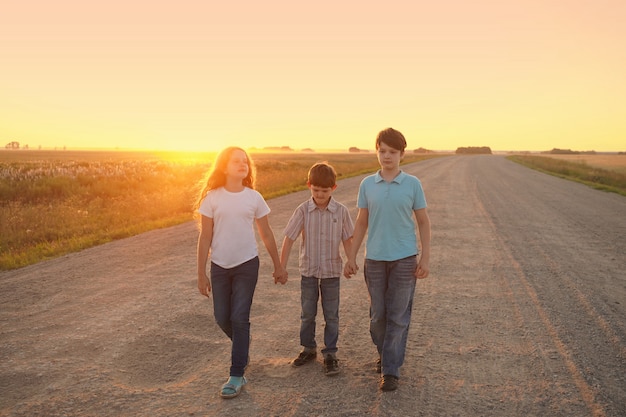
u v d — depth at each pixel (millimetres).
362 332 4430
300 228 3611
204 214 3365
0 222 10680
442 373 3566
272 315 4855
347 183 22625
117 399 3131
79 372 3518
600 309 5082
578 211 13492
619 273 6652
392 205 3283
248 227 3361
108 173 20500
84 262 7215
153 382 3398
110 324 4508
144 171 22688
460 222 11141
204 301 5207
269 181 21656
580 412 3010
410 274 3328
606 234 9789
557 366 3689
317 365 3707
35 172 19156
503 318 4797
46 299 5324
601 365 3715
